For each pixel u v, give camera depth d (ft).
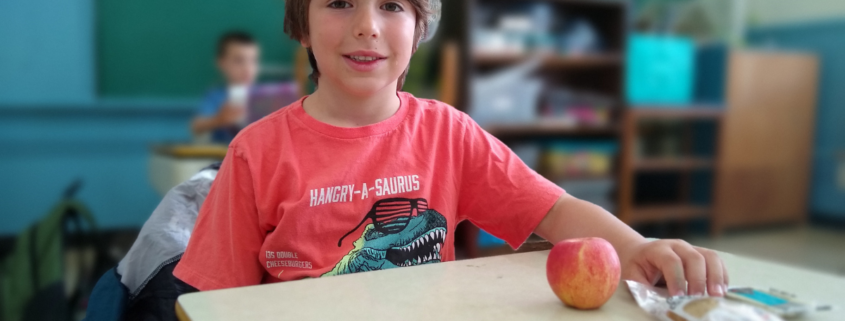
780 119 11.94
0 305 5.19
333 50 2.48
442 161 2.81
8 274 5.34
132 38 10.63
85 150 10.79
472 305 1.71
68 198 5.90
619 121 10.56
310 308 1.66
